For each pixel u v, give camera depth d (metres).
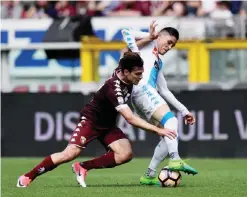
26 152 48.72
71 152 28.70
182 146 47.47
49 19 53.62
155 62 30.14
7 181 32.94
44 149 48.56
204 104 47.38
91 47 48.94
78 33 51.72
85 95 48.25
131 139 47.62
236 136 47.31
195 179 33.34
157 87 31.22
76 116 48.25
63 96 48.34
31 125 48.62
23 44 53.50
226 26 50.09
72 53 51.00
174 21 50.69
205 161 45.19
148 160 46.19
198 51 48.19
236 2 58.09
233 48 47.94
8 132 48.84
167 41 30.09
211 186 29.58
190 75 48.28
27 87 51.28
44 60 52.22
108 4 60.00
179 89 47.53
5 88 51.22
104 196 25.83
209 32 50.12
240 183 31.02
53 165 28.97
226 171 38.56
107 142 28.80
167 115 29.08
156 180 30.17
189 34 50.19
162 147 29.67
